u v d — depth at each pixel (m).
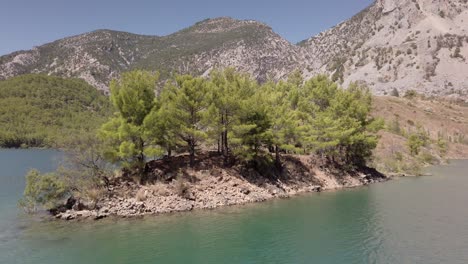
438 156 112.38
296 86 71.69
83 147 38.72
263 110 48.53
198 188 41.75
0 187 56.22
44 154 131.25
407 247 28.80
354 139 61.38
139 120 41.28
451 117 173.50
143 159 41.06
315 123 59.50
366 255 27.05
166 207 38.12
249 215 37.72
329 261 25.94
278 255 27.02
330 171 59.06
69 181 37.91
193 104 44.12
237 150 46.28
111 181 39.81
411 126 148.50
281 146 51.94
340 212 39.91
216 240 30.08
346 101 65.12
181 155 47.59
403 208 42.16
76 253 26.89
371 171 67.62
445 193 52.09
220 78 49.97
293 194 49.50
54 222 34.34
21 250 27.45
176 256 26.62
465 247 28.73
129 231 31.92
